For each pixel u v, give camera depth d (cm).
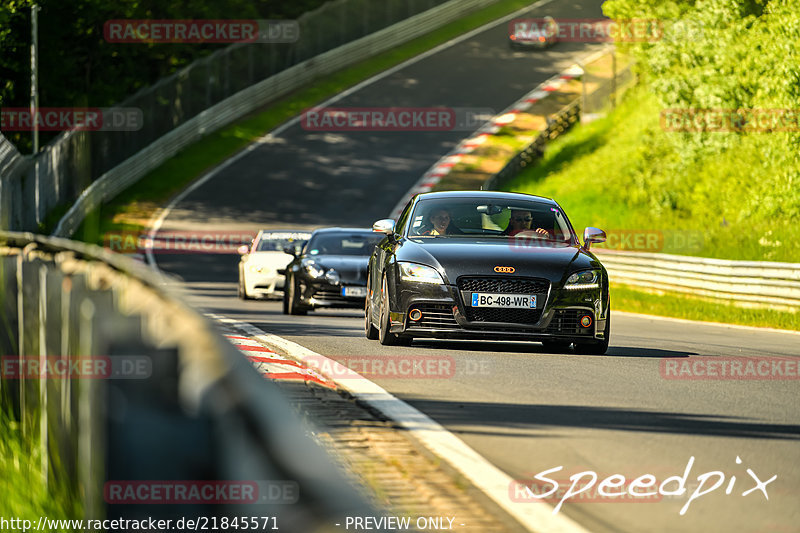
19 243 2133
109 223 13625
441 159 17188
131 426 1028
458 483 1761
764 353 4088
